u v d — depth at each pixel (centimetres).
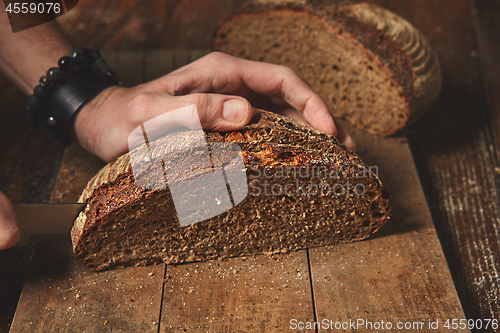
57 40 52
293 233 47
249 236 47
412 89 55
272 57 63
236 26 63
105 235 45
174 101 45
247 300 45
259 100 53
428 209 50
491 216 54
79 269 47
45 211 45
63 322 44
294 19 60
